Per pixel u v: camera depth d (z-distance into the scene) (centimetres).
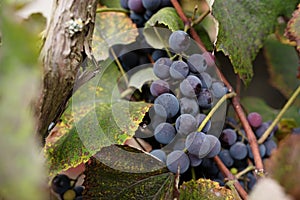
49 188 44
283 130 53
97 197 43
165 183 42
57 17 34
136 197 42
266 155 48
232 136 45
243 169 47
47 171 41
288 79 59
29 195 22
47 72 33
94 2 36
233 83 53
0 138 23
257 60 60
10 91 24
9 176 23
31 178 23
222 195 42
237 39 46
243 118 46
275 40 58
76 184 46
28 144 24
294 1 50
